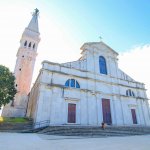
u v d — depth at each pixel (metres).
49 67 24.48
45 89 22.39
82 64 28.36
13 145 8.59
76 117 23.22
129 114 28.70
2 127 17.83
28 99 36.22
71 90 24.56
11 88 22.86
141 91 33.22
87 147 8.45
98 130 17.69
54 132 16.02
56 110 21.89
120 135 17.98
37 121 19.84
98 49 31.80
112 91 29.00
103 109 26.42
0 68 22.41
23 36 42.66
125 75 33.12
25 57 40.28
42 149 7.68
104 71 30.70
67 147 8.34
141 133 20.72
